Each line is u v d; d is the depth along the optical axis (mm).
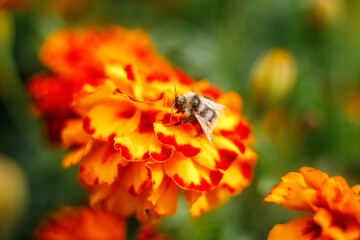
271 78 240
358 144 261
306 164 262
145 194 171
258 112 247
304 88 271
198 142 172
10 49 266
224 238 225
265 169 237
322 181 159
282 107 263
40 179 264
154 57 248
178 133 171
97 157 172
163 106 173
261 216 239
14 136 286
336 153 262
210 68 287
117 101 177
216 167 168
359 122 272
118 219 226
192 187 165
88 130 170
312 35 289
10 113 289
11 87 270
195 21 308
